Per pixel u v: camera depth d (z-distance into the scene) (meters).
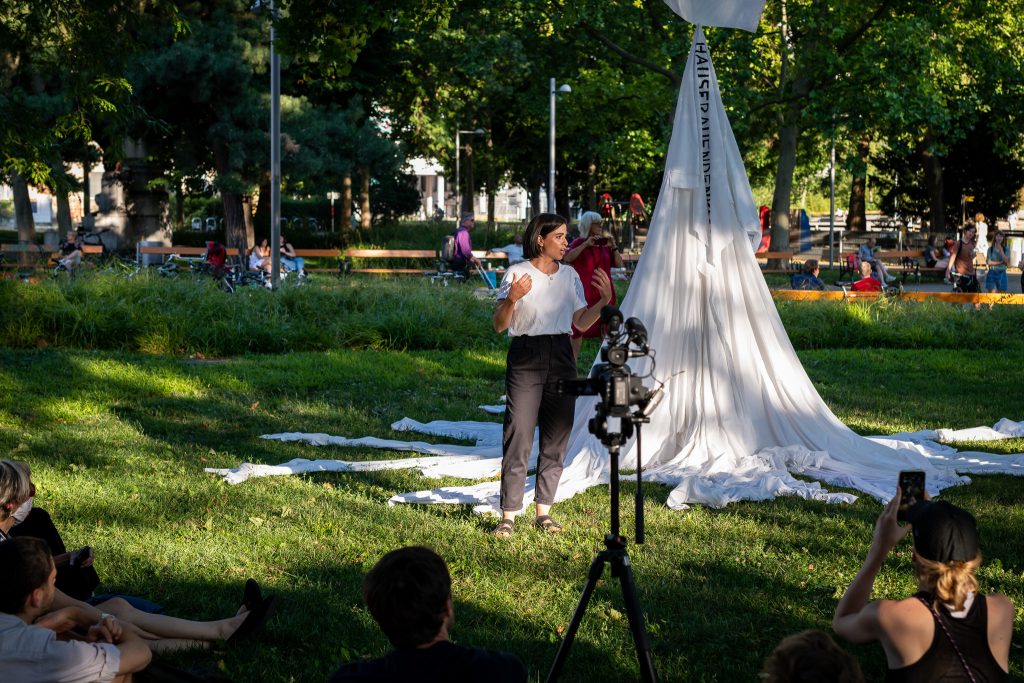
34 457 8.30
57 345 14.58
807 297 18.84
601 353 4.17
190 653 4.59
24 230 41.31
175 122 30.77
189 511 6.85
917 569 3.28
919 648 3.18
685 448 8.21
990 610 3.25
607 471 7.84
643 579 5.60
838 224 55.19
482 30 29.58
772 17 29.30
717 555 6.01
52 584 3.75
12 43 12.48
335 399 11.39
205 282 16.95
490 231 37.12
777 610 5.16
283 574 5.62
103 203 33.34
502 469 6.54
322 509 6.93
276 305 16.09
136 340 14.71
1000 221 50.53
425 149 46.72
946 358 14.65
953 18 30.02
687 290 8.41
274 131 19.58
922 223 47.38
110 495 7.19
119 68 12.58
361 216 45.72
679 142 8.44
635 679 4.39
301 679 4.36
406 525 6.61
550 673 4.05
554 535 6.41
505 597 5.29
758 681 4.38
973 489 7.60
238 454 8.69
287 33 12.05
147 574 5.57
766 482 7.47
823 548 6.18
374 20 11.98
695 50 8.46
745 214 8.47
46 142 12.73
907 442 8.90
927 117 27.31
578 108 37.09
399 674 3.00
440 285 20.33
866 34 27.97
